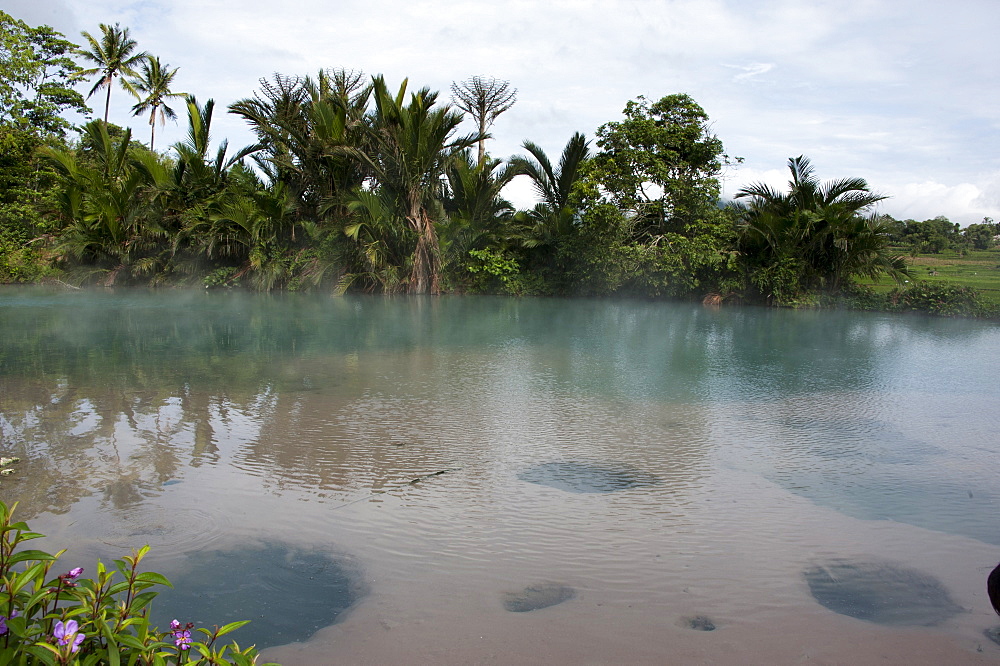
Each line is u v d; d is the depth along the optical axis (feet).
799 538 9.61
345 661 6.58
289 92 69.62
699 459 13.21
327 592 7.94
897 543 9.47
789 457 13.43
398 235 64.80
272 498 10.89
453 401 18.13
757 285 58.39
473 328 36.65
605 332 35.88
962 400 18.95
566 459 13.14
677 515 10.37
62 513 10.18
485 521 10.07
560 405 17.84
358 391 19.26
